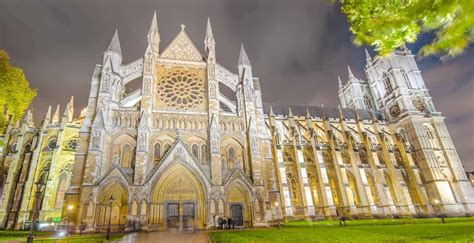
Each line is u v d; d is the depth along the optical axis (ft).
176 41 179.52
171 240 74.64
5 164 177.06
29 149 182.29
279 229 110.52
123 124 143.84
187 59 175.01
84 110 222.28
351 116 262.67
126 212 122.93
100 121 134.62
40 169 169.89
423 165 231.71
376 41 26.58
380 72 293.43
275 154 178.29
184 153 138.51
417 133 240.53
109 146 137.28
